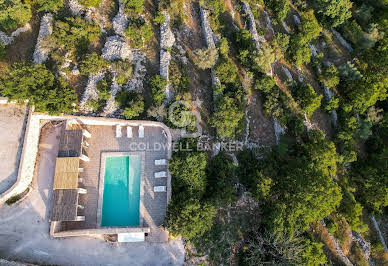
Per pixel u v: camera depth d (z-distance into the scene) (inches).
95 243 1350.9
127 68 1561.3
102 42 1642.5
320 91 2032.5
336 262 1670.8
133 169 1477.6
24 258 1282.0
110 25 1685.5
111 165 1486.2
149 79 1556.3
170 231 1280.8
